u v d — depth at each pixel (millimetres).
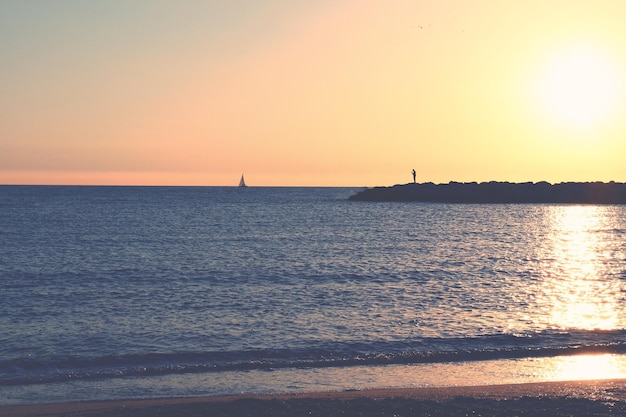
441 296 31922
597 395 16469
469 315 27109
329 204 167375
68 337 23125
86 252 53219
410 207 152375
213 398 16188
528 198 177000
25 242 61719
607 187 179375
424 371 19031
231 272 40812
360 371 19016
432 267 44250
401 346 21844
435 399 16016
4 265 44438
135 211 125625
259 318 26359
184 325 25047
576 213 133875
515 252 56719
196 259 48469
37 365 19594
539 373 18891
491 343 22250
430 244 63656
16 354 20859
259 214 119438
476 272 41844
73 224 87938
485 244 64812
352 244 62688
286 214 119938
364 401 15766
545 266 46156
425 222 100562
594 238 74875
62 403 15891
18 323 25516
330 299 30891
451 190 180625
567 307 29234
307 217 111062
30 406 15555
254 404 15484
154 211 126438
